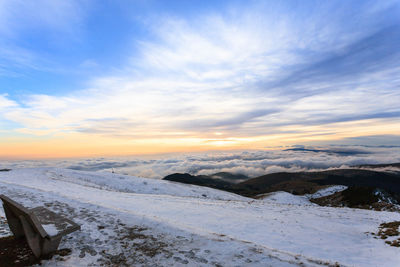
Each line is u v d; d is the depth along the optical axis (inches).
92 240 278.5
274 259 242.8
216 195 2559.1
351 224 729.0
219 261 235.6
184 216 633.0
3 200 237.3
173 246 274.5
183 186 2733.8
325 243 486.0
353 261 374.6
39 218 257.9
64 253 233.3
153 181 2672.2
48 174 1811.0
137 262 229.3
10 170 1886.1
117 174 2723.9
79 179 1953.7
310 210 969.5
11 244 238.8
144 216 401.7
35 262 208.1
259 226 591.2
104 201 721.6
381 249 453.4
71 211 413.4
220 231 490.6
